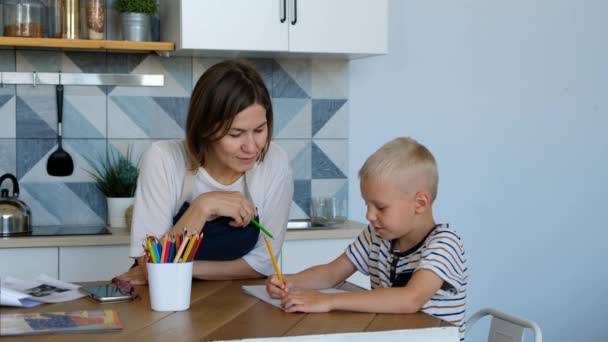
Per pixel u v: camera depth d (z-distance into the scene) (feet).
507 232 12.21
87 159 10.73
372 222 5.64
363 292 5.08
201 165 6.40
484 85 11.98
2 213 9.49
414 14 11.66
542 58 12.22
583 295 12.55
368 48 10.41
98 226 10.63
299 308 4.93
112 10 10.74
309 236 9.92
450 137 11.89
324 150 11.46
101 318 4.66
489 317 12.14
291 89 11.30
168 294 4.95
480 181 12.05
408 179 5.45
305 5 10.16
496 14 11.98
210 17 9.80
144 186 6.33
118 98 10.78
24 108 10.50
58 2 10.00
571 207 12.46
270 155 6.63
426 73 11.75
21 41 9.65
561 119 12.35
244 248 6.35
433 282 5.12
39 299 5.17
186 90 10.99
